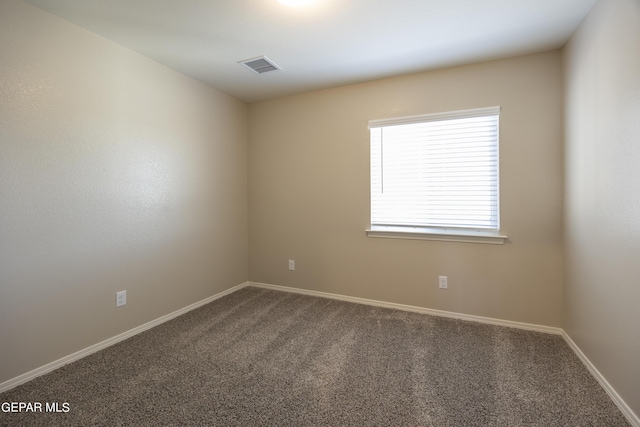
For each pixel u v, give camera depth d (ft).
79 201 6.77
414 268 9.50
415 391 5.59
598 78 5.81
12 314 5.73
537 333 7.95
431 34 7.10
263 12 6.23
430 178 9.29
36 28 5.98
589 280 6.20
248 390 5.65
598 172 5.82
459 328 8.27
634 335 4.69
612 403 5.22
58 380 5.95
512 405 5.19
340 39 7.32
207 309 9.79
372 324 8.57
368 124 9.96
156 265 8.59
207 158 10.30
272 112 11.64
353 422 4.83
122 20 6.50
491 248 8.54
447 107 8.89
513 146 8.20
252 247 12.25
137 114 8.01
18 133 5.74
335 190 10.62
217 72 9.25
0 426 4.75
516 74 8.14
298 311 9.57
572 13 6.25
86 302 6.92
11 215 5.69
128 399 5.39
